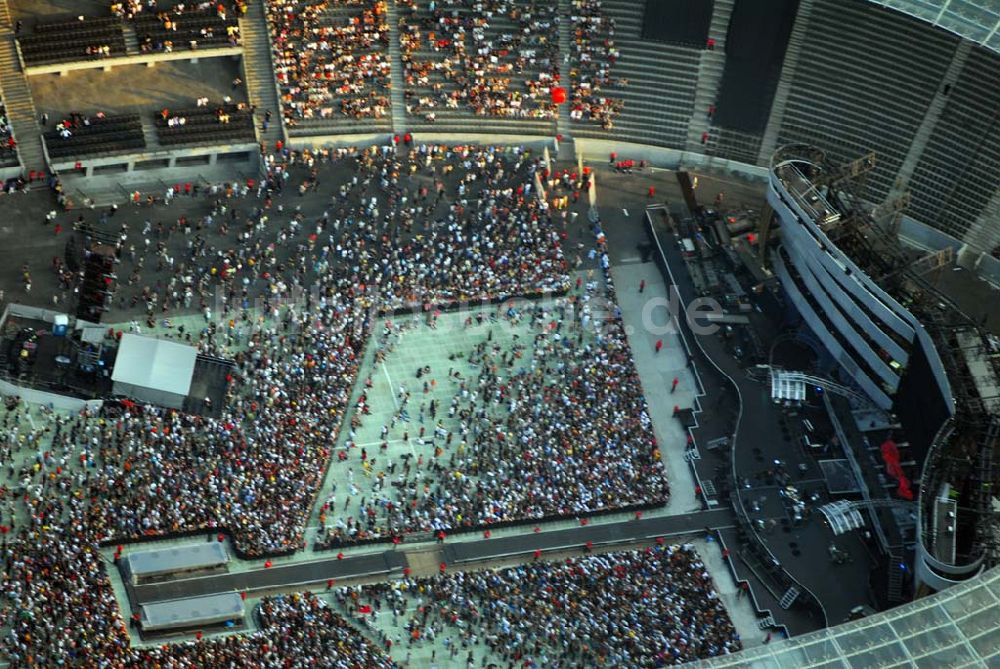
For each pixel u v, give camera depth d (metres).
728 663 114.94
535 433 147.88
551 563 140.00
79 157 166.12
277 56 172.50
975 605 117.88
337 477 145.25
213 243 160.62
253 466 142.50
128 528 137.88
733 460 149.62
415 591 138.00
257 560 139.38
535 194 168.75
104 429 143.88
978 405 139.25
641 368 158.38
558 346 155.75
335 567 139.62
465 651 134.12
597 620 134.38
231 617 133.62
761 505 146.38
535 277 160.62
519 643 133.50
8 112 167.25
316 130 170.75
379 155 170.50
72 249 157.38
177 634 133.38
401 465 146.50
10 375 147.25
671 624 134.25
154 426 144.25
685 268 165.88
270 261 159.12
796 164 158.62
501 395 151.62
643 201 172.38
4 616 130.12
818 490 147.88
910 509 145.50
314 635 132.25
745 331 160.62
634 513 145.75
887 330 147.75
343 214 164.00
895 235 159.00
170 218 162.62
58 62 169.50
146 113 170.00
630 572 139.00
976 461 137.38
